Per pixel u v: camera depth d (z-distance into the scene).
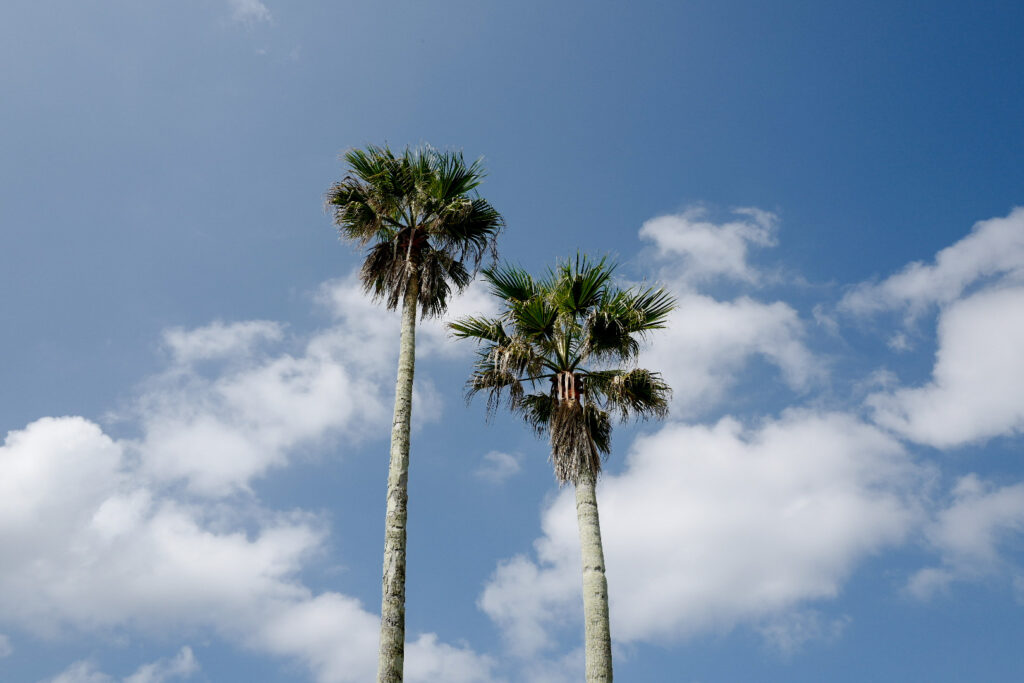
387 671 12.91
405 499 14.76
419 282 18.08
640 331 19.19
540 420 19.30
